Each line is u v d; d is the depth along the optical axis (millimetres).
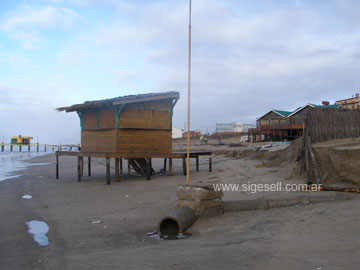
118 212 9930
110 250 6207
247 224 7199
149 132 18688
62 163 38125
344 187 9859
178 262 4891
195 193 8055
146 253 5637
